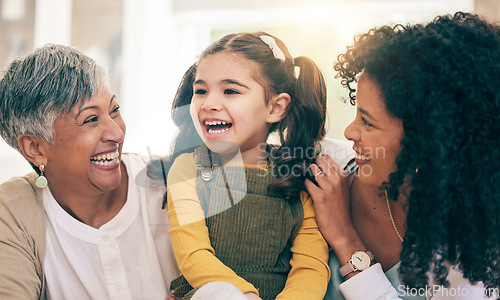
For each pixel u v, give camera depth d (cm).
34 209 105
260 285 101
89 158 101
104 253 106
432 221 86
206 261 98
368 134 92
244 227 103
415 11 209
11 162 213
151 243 109
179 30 247
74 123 99
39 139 101
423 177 87
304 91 109
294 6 218
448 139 83
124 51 254
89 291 106
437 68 85
